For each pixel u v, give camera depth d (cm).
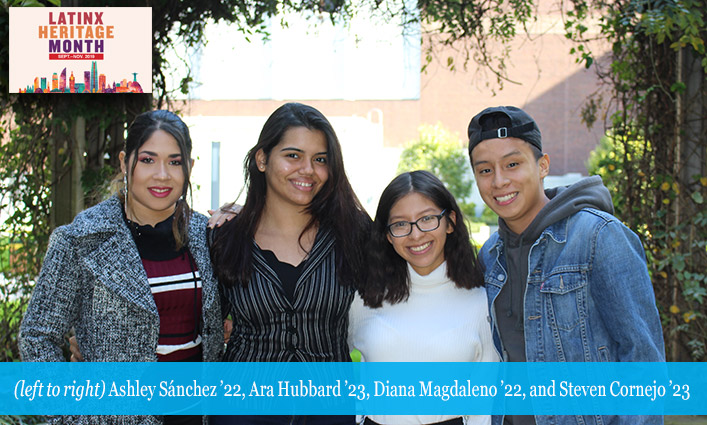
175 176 192
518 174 184
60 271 181
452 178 1641
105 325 185
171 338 196
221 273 204
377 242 209
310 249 211
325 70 1636
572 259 178
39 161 363
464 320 204
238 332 209
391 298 207
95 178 366
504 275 201
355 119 949
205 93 1506
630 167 364
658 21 317
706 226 346
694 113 346
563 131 1917
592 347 175
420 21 436
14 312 356
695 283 339
